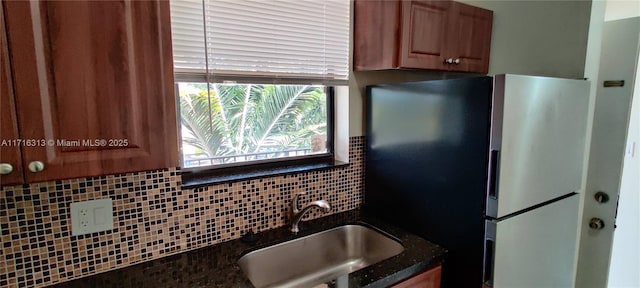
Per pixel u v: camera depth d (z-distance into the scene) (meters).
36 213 1.03
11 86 0.69
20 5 0.68
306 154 1.78
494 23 1.90
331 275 1.55
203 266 1.20
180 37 1.24
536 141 1.29
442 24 1.58
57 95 0.73
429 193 1.44
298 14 1.50
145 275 1.14
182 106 1.41
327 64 1.62
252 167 1.60
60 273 1.09
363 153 1.80
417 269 1.23
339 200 1.75
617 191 1.84
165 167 0.89
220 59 1.33
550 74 1.73
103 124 0.79
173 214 1.27
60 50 0.73
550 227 1.48
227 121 1.53
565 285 1.68
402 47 1.46
